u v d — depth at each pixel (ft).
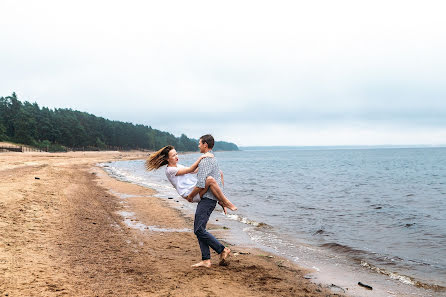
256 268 18.40
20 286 12.53
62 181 55.67
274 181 102.73
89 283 13.69
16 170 69.46
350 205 51.21
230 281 15.65
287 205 49.85
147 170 17.31
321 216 40.11
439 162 266.16
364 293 15.88
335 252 23.85
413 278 18.44
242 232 29.60
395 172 153.99
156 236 25.55
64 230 23.20
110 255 18.66
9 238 19.04
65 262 16.25
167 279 15.15
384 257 22.62
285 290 15.19
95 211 33.47
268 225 33.24
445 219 38.70
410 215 41.75
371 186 88.02
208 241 17.44
